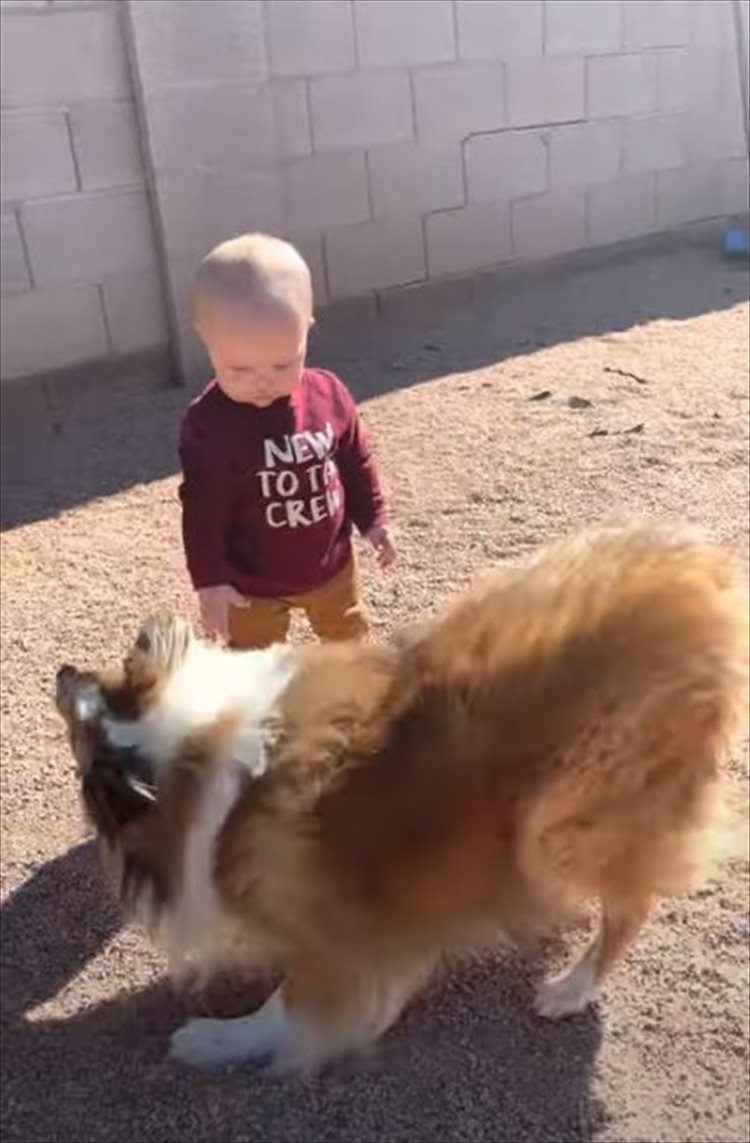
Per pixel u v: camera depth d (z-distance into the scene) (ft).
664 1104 4.72
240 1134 4.69
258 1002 5.28
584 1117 4.67
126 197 12.86
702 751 4.56
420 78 14.89
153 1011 5.30
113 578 8.97
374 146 14.69
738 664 4.47
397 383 12.94
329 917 4.55
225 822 4.45
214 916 4.63
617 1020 5.09
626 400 11.96
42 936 5.72
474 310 15.71
